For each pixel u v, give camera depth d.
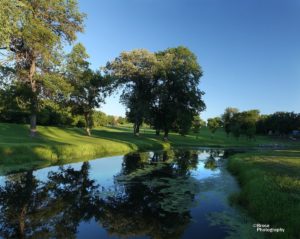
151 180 20.48
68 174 21.58
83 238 10.15
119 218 12.38
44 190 16.62
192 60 62.91
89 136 52.75
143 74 58.25
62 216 12.43
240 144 87.06
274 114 151.50
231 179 20.95
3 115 56.66
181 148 57.78
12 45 33.47
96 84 50.72
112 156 34.44
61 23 37.25
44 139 37.31
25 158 25.38
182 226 11.39
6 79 33.97
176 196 16.08
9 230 10.68
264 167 18.94
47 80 35.75
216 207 13.92
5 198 14.85
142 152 42.19
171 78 59.59
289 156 27.86
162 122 63.94
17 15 20.83
